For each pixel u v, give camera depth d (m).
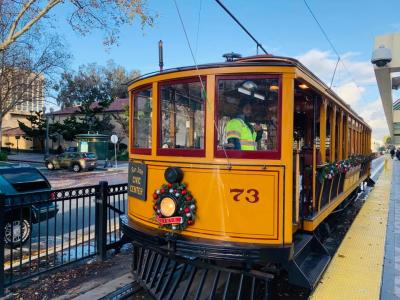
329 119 5.53
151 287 4.01
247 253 3.40
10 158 35.03
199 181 3.72
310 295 3.98
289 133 3.58
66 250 5.98
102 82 59.25
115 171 24.11
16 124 54.03
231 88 3.68
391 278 4.64
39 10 11.73
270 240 3.54
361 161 10.20
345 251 5.75
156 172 4.08
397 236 6.76
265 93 3.63
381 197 12.23
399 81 11.59
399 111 18.30
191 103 3.84
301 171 4.61
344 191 7.29
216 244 3.51
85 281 4.51
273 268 3.65
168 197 3.74
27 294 4.13
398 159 44.91
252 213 3.57
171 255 3.86
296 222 3.99
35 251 5.92
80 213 9.34
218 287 4.05
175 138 3.95
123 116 39.66
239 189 3.59
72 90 53.25
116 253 5.64
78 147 32.09
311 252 4.42
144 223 4.21
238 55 4.40
